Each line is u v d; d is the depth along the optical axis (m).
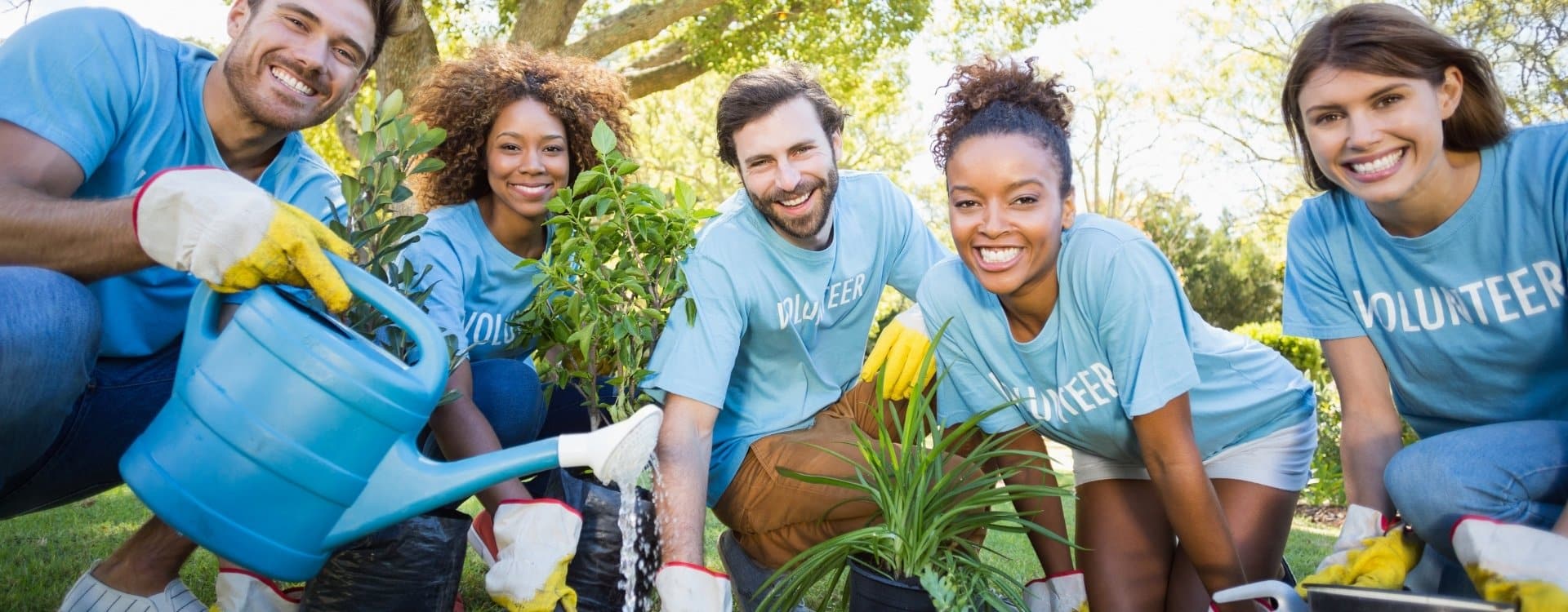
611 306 2.13
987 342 2.08
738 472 2.27
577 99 2.35
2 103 1.67
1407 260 1.93
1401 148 1.74
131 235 1.46
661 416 1.50
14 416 1.47
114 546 2.82
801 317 2.28
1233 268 19.47
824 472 2.12
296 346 1.38
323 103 1.92
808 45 10.73
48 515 3.27
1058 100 1.90
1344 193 2.02
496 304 2.35
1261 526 2.16
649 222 2.12
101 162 1.80
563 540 1.71
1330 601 1.32
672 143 20.36
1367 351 2.07
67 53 1.75
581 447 1.45
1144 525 2.18
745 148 2.12
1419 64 1.71
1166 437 1.86
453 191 2.34
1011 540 3.47
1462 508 1.65
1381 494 1.93
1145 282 1.86
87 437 1.88
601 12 12.69
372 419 1.40
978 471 1.98
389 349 1.79
